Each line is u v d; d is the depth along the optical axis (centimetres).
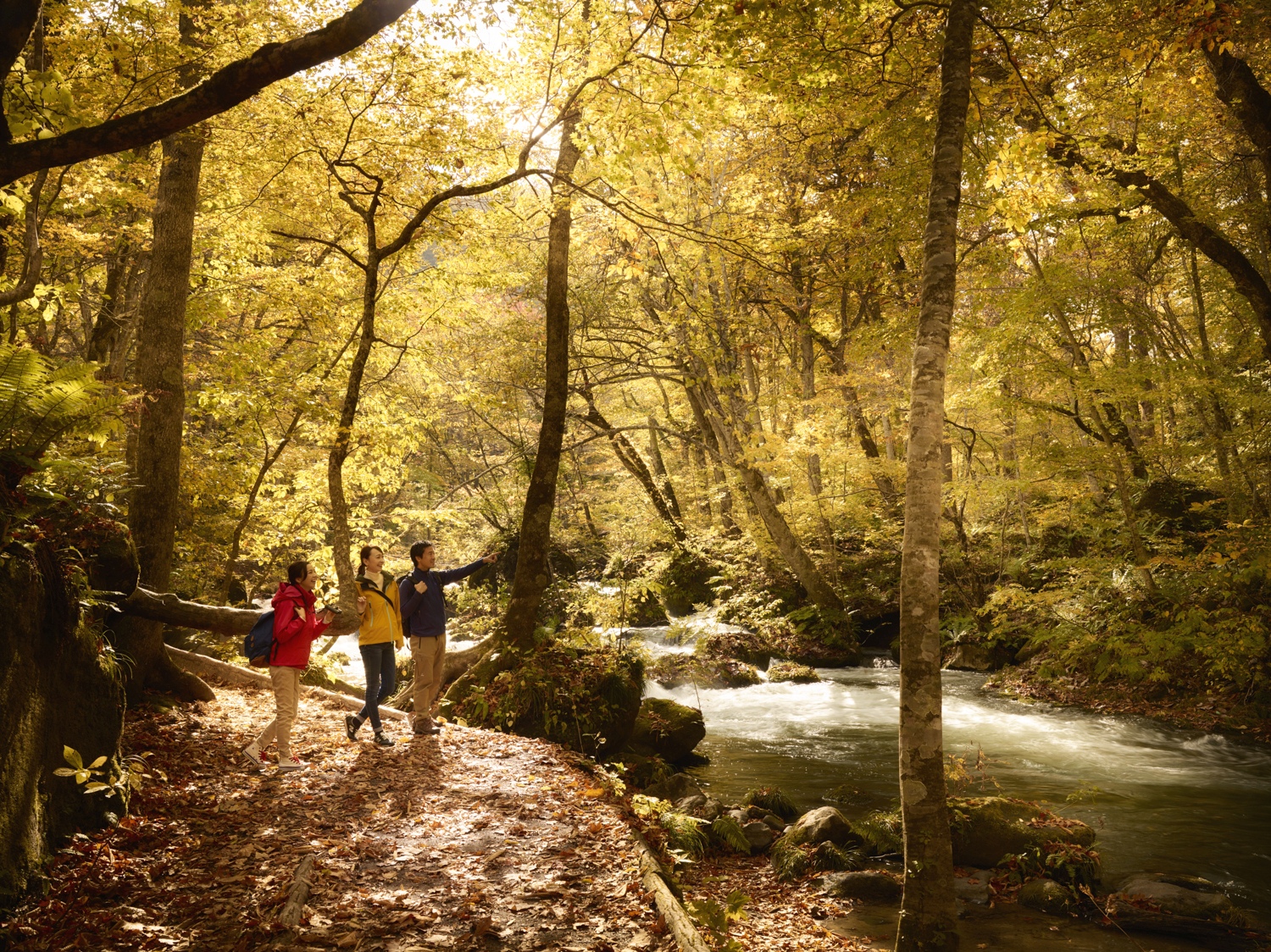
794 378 2655
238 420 1326
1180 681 1328
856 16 784
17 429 471
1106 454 1438
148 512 842
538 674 1004
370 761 718
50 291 692
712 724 1339
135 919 397
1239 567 1266
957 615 1856
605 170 852
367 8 369
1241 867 720
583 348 2161
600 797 661
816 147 2006
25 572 433
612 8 834
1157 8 1002
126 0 777
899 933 455
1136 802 895
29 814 412
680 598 2330
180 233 883
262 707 876
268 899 432
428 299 1544
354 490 1831
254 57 373
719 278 1906
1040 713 1329
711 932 460
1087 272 1463
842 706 1473
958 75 573
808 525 2281
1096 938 598
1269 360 1354
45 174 610
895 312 1780
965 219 1414
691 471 3031
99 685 517
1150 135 1393
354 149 1077
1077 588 1503
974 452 2034
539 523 1177
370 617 783
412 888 466
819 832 761
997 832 739
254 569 1978
